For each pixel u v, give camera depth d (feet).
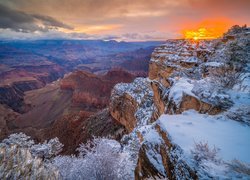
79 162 28.96
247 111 16.72
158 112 46.83
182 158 11.78
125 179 24.98
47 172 16.99
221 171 10.30
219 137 13.80
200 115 18.07
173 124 15.85
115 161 26.68
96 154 26.94
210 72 26.71
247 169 10.15
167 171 12.90
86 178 25.43
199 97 20.49
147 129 32.24
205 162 11.10
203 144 12.77
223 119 16.66
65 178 26.30
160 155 14.26
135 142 32.81
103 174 25.27
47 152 38.88
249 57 29.60
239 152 11.98
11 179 14.15
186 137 13.78
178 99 23.49
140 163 15.85
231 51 33.40
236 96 20.13
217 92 20.74
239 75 22.72
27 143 40.50
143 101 96.27
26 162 15.87
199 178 10.14
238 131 14.57
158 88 46.09
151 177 13.93
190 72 37.83
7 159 15.28
